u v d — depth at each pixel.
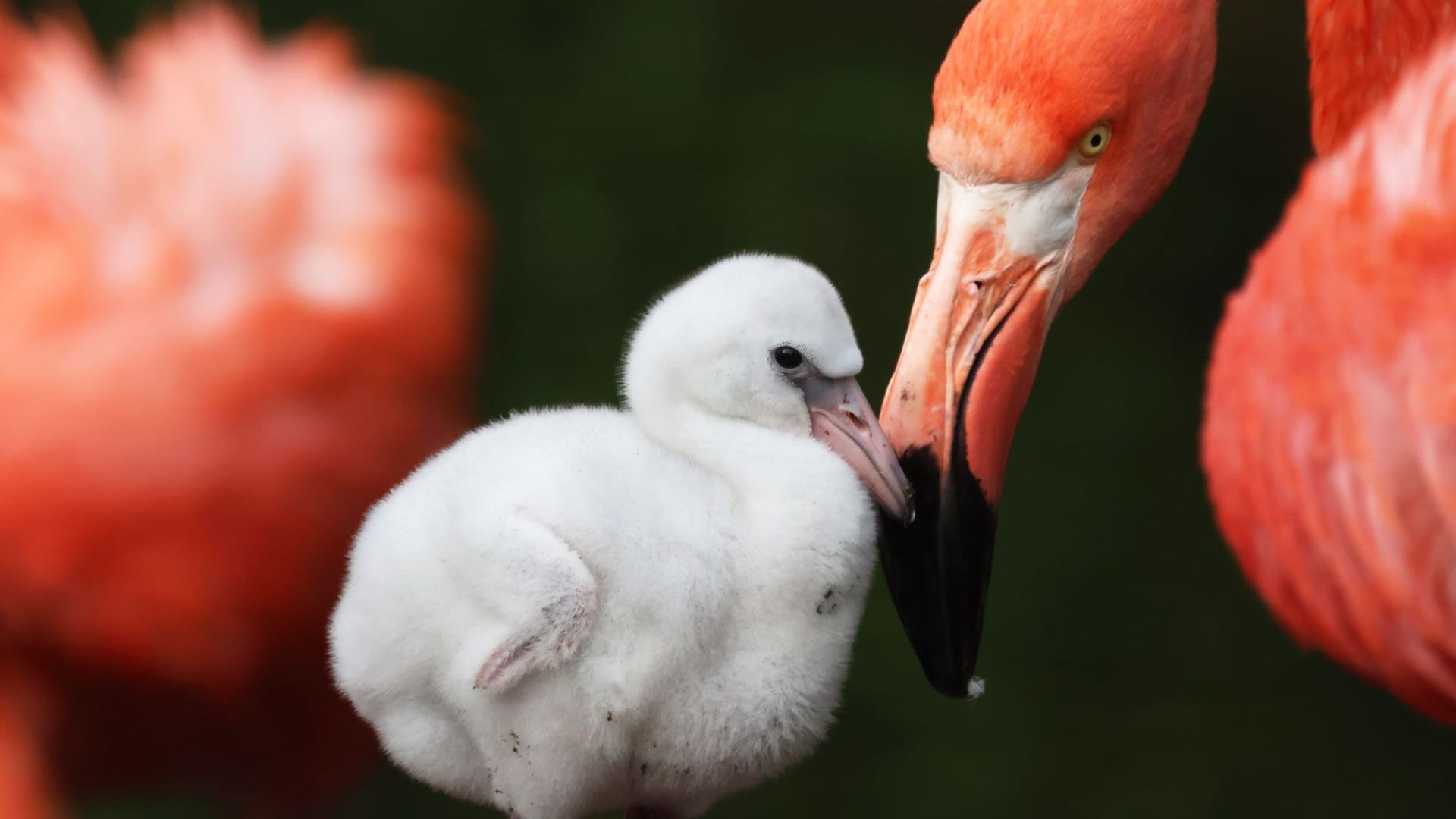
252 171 5.95
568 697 2.79
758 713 2.89
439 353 6.27
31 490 5.44
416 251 6.21
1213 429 3.56
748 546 2.88
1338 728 6.50
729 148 8.03
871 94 8.22
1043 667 6.68
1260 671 6.67
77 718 5.73
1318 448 3.21
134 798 6.00
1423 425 3.00
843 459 3.04
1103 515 7.12
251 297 5.76
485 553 2.70
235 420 5.66
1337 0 3.65
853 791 6.27
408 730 2.96
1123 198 3.86
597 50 8.22
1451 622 3.16
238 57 6.29
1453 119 3.09
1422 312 3.03
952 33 8.53
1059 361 7.69
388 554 2.85
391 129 6.36
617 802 3.11
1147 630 6.79
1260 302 3.37
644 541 2.77
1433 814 6.27
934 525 3.67
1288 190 8.37
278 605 5.80
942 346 3.74
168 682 5.72
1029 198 3.77
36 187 5.77
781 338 3.00
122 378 5.53
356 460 5.92
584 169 7.93
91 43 7.19
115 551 5.55
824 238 7.77
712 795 3.11
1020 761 6.36
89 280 5.62
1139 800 6.30
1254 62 8.83
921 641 3.68
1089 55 3.71
